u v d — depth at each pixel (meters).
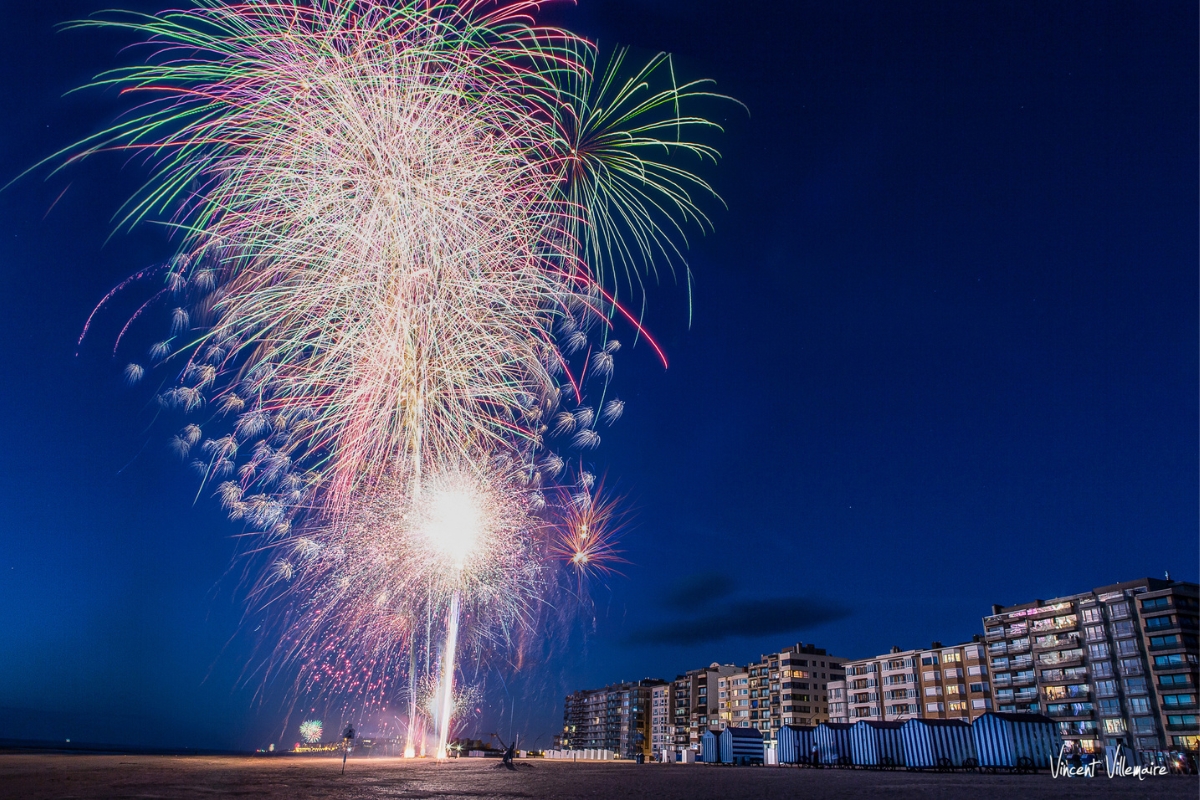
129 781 26.09
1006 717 47.47
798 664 138.38
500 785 31.48
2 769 30.70
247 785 26.34
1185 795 26.39
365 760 58.19
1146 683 84.00
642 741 191.75
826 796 26.28
